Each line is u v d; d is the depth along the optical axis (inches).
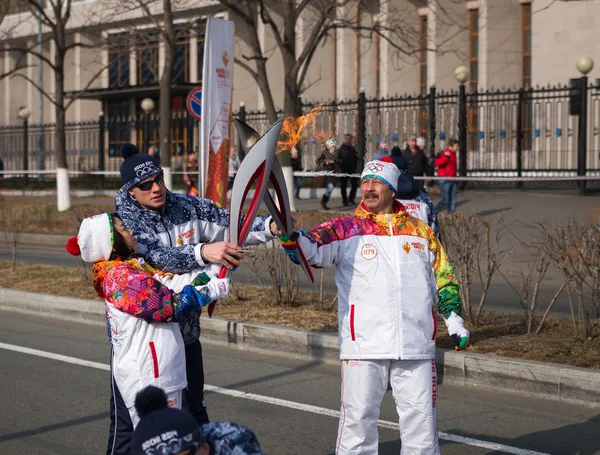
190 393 172.9
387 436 221.5
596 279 291.9
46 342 339.9
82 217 601.6
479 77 1138.7
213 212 176.4
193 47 1402.6
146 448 101.0
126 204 168.6
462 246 316.8
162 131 740.7
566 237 305.0
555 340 285.0
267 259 366.3
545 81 1072.8
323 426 231.5
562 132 1019.3
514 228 624.4
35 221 802.2
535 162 1031.0
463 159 863.7
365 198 171.2
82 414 244.7
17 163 1498.5
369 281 165.9
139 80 1487.5
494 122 1042.1
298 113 735.1
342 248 167.9
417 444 167.3
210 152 465.1
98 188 1184.8
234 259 158.4
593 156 922.7
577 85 807.7
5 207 884.6
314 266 166.9
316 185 940.0
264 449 212.8
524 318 322.3
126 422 159.3
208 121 463.2
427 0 933.2
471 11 1162.0
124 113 1525.6
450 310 169.2
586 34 1039.6
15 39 1609.3
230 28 467.5
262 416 240.4
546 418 233.5
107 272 153.1
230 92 473.4
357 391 166.6
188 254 159.9
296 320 331.3
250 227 159.5
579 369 245.1
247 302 368.5
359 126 806.5
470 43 1168.8
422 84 1231.5
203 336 337.1
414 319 165.5
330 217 671.1
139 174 165.0
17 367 299.4
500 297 418.3
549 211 702.5
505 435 220.4
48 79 1690.5
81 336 351.6
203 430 110.2
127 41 1007.0
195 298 152.6
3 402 256.4
